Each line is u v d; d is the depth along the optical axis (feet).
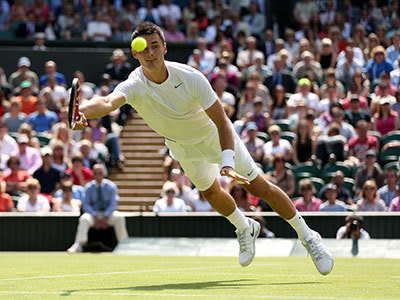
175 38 71.51
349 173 48.62
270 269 25.98
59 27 74.84
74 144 53.57
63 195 47.57
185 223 44.91
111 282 19.74
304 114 54.08
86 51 68.33
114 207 45.42
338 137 49.85
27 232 46.29
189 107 19.30
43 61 68.08
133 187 55.52
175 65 18.88
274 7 80.28
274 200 20.63
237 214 22.12
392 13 75.92
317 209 43.55
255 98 56.70
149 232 45.29
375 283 19.08
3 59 67.97
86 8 75.92
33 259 35.12
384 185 46.24
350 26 75.46
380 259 34.81
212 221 44.52
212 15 77.05
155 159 57.88
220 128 18.83
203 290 16.98
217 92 57.88
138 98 19.08
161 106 19.21
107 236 45.52
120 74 64.08
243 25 71.67
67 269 26.35
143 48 17.83
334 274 22.95
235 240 42.45
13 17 75.41
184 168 21.18
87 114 17.61
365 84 59.52
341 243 39.04
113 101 18.30
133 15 75.10
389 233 42.01
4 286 18.48
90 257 37.93
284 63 60.08
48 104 60.13
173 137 20.21
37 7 75.77
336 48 65.72
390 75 58.85
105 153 55.52
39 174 49.16
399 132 51.60
